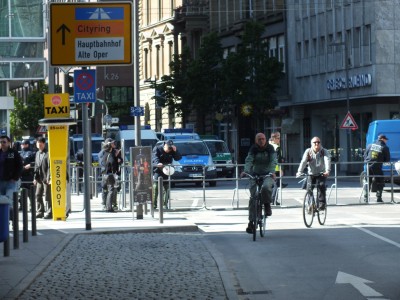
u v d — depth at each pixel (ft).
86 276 53.21
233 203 117.91
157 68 350.02
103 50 79.51
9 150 84.64
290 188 146.92
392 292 46.83
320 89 230.48
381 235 77.15
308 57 237.45
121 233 81.97
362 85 207.92
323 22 229.86
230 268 57.98
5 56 168.25
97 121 352.90
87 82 80.89
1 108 177.06
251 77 241.96
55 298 45.21
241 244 72.33
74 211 112.06
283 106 252.21
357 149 223.51
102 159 111.75
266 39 262.06
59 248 67.21
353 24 213.46
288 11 248.32
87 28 79.36
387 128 149.07
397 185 123.85
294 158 251.39
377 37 202.28
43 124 92.53
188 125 271.69
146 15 363.35
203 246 70.03
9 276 52.29
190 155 176.24
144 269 56.13
